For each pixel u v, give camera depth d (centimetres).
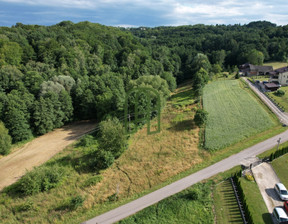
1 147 4903
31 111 5891
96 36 12694
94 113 7106
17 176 4222
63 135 6053
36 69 7638
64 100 6525
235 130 4962
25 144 5559
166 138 5016
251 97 6981
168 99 7825
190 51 14412
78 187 3641
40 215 3127
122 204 3192
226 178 3431
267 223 2592
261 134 4709
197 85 7388
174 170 3850
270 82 8325
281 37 14012
